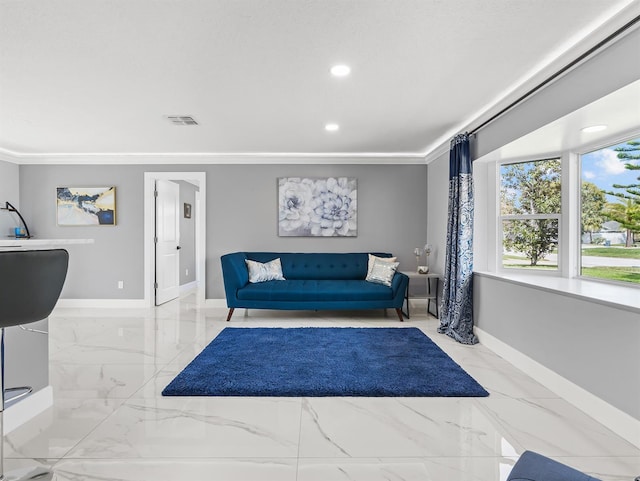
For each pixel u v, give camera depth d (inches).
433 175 199.3
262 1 72.6
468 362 119.8
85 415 83.1
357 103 127.7
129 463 65.6
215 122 148.4
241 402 90.4
